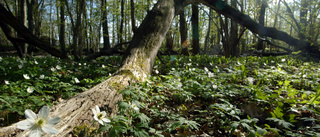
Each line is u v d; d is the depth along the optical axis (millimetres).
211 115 3184
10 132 1595
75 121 1991
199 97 4023
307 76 5715
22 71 4805
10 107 2652
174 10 7461
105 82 3229
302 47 10203
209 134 2693
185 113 3260
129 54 5082
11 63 6188
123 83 3326
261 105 3428
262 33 9406
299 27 14305
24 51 10031
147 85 3727
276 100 3299
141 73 4473
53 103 3443
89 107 2318
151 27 6156
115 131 1794
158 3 7055
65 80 4781
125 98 2836
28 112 1337
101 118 1754
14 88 3359
